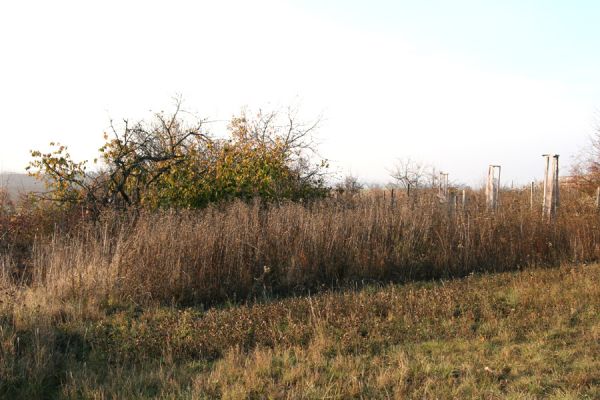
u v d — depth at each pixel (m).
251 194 14.37
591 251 13.00
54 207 13.05
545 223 13.40
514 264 12.31
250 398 5.62
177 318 8.36
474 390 5.64
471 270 11.91
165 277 9.59
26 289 9.12
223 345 7.20
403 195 15.89
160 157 14.18
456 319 8.18
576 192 21.89
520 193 22.30
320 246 11.06
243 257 10.52
